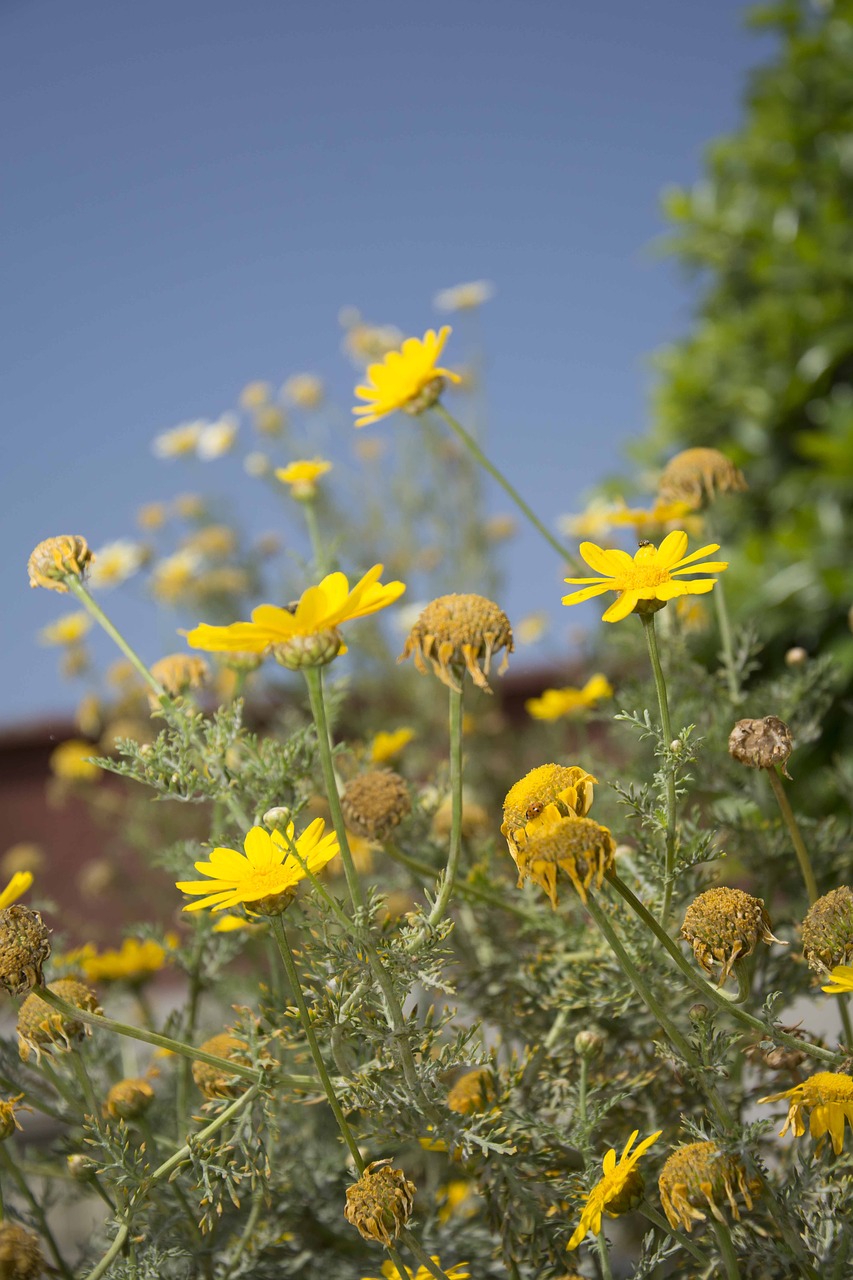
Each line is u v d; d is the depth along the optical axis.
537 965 0.58
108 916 1.59
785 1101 0.54
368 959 0.44
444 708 1.40
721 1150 0.42
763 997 0.55
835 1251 0.46
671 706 0.67
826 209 1.58
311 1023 0.44
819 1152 0.46
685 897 0.53
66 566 0.54
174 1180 0.49
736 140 1.74
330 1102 0.43
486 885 0.61
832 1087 0.42
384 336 1.55
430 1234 0.54
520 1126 0.48
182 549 1.49
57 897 1.68
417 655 0.44
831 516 1.35
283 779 0.53
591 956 0.56
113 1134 0.48
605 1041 0.56
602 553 0.45
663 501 0.64
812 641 1.33
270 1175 0.47
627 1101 0.54
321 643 0.40
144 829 1.29
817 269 1.56
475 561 1.54
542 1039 0.58
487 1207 0.49
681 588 0.44
